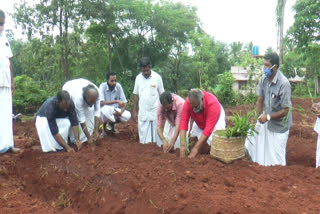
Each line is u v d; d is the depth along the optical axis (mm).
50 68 13805
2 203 3320
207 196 2879
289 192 2936
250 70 14523
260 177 3344
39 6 11156
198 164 3740
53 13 11266
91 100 4469
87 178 3705
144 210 2975
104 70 14898
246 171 3510
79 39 12055
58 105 4422
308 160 5328
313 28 17344
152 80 5770
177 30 14078
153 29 13922
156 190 3123
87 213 3391
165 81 15031
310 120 8984
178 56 15312
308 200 2758
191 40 16078
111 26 12461
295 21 17672
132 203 3135
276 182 3205
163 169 3604
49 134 4703
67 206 3566
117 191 3346
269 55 4184
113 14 12695
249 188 3045
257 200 2758
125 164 3883
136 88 6090
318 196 2842
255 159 4668
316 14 16969
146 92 5789
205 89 15680
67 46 11852
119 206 3178
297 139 6723
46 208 3379
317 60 18906
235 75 23719
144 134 5977
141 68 5699
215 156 3832
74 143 5184
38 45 11781
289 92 4188
